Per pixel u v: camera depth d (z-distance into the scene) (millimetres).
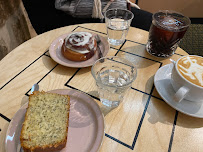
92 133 472
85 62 705
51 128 464
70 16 1454
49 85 613
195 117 531
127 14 874
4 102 553
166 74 640
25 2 1444
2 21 1188
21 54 735
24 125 457
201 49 1460
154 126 508
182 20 711
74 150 439
